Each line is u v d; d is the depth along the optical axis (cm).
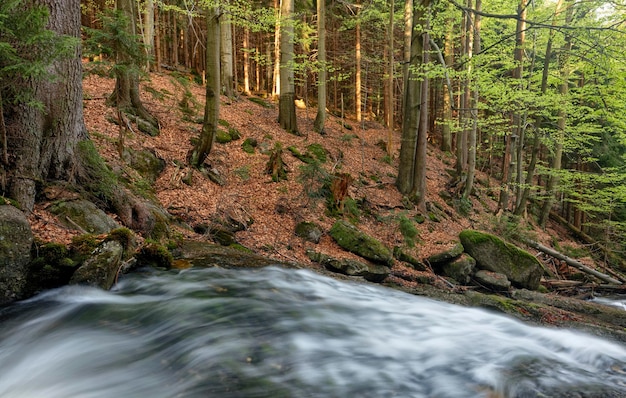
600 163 2167
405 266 1077
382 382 390
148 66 1781
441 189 1758
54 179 645
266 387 353
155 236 743
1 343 411
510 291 1043
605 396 399
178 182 1012
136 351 406
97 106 1115
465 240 1173
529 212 2138
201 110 1512
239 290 590
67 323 462
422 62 1438
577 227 2302
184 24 2155
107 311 490
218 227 920
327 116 2294
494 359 474
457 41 1980
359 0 2244
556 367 466
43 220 569
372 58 2466
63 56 603
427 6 1395
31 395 338
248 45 2397
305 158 1459
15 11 541
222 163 1227
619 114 1433
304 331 482
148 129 1159
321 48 1809
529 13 1530
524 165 2430
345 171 1518
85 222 611
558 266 1380
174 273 634
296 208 1121
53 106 639
